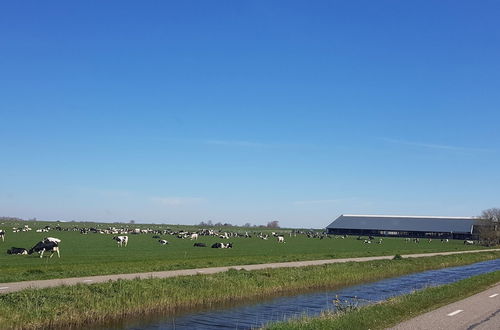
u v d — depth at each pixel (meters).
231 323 21.11
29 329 18.23
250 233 167.25
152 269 36.28
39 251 48.84
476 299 23.66
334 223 191.75
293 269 38.47
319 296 29.78
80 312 20.27
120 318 21.75
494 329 15.68
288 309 24.80
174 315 22.81
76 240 84.19
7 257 46.91
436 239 158.88
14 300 19.38
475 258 70.88
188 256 55.38
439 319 17.30
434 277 43.44
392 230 176.62
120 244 75.44
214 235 134.62
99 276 30.55
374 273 42.84
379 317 16.86
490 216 151.88
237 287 29.06
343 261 52.97
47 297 20.58
